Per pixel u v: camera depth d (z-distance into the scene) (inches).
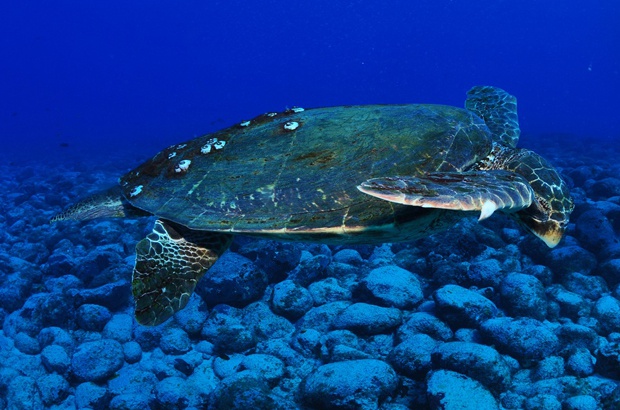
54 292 67.4
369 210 38.9
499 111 57.2
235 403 47.0
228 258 65.9
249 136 45.9
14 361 58.8
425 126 42.9
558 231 41.9
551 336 52.0
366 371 48.1
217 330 58.2
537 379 50.5
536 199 42.1
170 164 47.1
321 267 68.9
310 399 48.1
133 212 52.9
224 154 45.3
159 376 55.2
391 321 57.1
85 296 65.4
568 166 136.4
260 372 52.4
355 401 46.4
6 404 53.4
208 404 48.9
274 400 47.3
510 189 35.7
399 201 32.8
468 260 69.4
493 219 76.1
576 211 79.7
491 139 44.6
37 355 60.7
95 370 55.6
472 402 44.6
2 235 95.7
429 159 40.7
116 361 57.0
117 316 64.6
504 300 60.3
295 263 69.5
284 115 47.7
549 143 211.8
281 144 43.9
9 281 72.3
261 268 68.4
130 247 82.5
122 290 67.2
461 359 48.1
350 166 40.9
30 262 82.9
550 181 42.5
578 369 50.2
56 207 115.7
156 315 41.6
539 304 58.7
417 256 70.9
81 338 62.3
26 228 99.5
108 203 54.4
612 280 63.9
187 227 42.6
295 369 53.8
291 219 39.8
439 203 32.8
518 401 47.4
